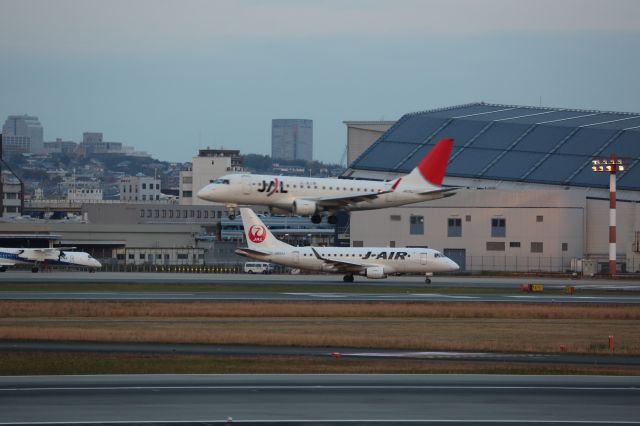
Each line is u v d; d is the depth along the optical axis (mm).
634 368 197375
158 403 155125
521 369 192625
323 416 147250
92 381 174000
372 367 192750
